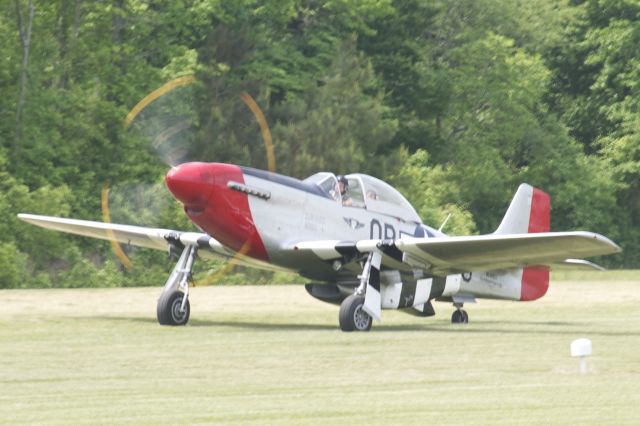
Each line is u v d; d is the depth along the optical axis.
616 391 24.23
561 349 32.56
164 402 23.03
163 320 40.38
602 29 146.62
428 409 22.06
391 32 130.12
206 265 86.88
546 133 141.75
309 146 99.62
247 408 22.25
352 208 42.53
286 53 121.31
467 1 138.38
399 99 131.50
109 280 89.75
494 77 135.12
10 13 100.94
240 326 41.03
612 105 140.38
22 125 96.56
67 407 22.47
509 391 24.36
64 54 103.12
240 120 95.88
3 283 84.75
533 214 50.38
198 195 38.66
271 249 40.38
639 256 143.00
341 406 22.47
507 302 58.84
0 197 88.31
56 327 39.28
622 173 139.88
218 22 119.56
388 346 33.47
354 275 42.41
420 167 121.88
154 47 109.44
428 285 44.38
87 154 99.38
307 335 37.03
